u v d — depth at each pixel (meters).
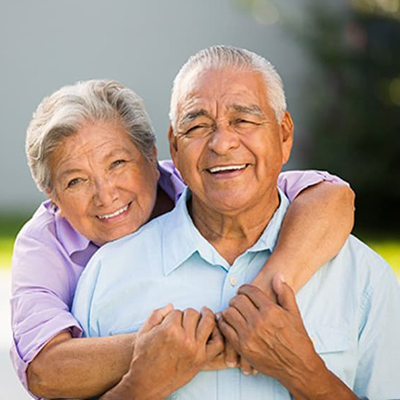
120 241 3.64
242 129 3.25
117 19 15.45
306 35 13.80
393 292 3.41
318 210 3.48
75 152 3.61
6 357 6.11
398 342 3.38
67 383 3.29
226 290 3.40
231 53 3.33
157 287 3.46
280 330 3.06
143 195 3.77
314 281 3.38
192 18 15.31
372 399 3.35
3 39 15.52
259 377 3.27
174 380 3.14
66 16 15.51
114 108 3.67
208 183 3.29
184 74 3.37
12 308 3.64
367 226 13.39
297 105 14.40
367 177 13.33
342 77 13.82
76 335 3.50
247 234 3.46
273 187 3.44
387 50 13.66
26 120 15.62
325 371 3.13
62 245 3.83
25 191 15.62
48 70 15.58
